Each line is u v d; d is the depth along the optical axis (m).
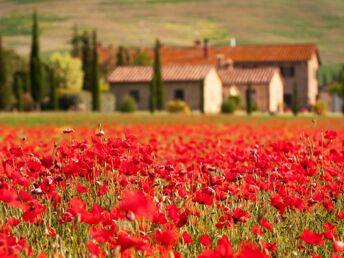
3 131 26.20
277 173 9.65
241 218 7.66
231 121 61.88
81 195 9.38
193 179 9.89
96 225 7.59
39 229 7.93
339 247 6.14
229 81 104.50
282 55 122.56
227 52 126.44
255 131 28.03
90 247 5.72
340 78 137.12
